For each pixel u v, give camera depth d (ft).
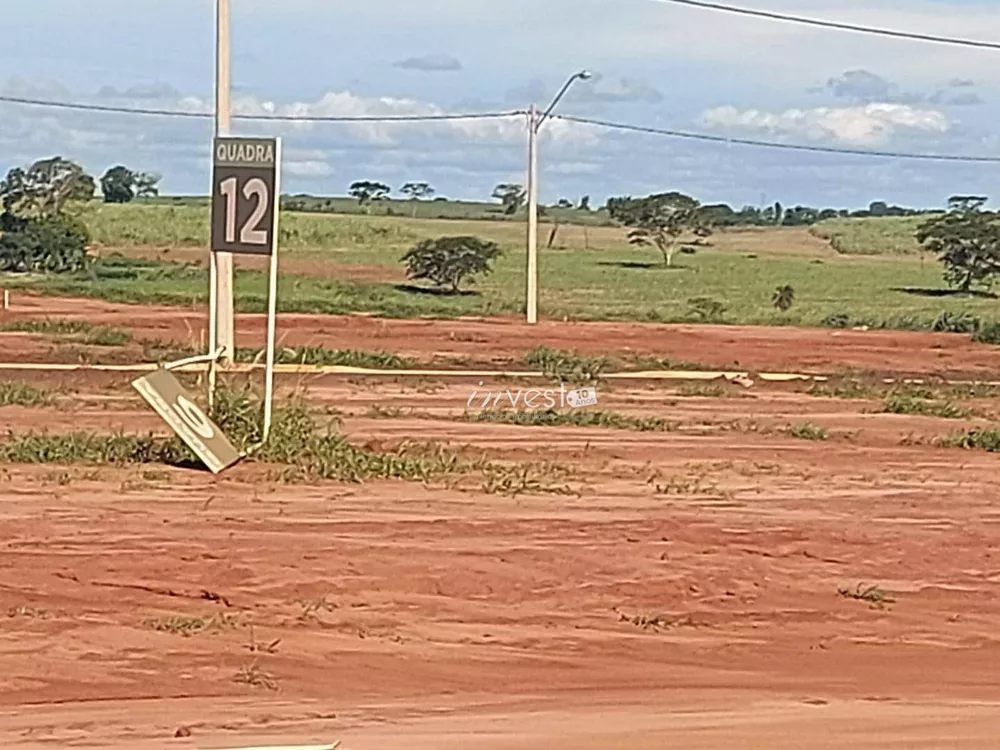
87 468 61.98
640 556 49.75
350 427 80.43
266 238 65.21
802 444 82.79
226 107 96.07
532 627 42.19
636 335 163.53
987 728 32.42
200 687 35.53
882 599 46.96
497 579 45.98
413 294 249.14
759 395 111.65
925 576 50.29
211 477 61.05
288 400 72.54
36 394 88.43
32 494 56.13
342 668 37.60
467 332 157.07
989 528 57.82
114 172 433.89
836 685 38.04
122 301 193.77
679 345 157.38
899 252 430.20
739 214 553.23
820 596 46.91
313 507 55.77
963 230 311.06
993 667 40.65
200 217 369.91
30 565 45.06
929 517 59.93
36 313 169.07
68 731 30.66
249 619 41.06
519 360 130.82
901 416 101.19
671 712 33.86
